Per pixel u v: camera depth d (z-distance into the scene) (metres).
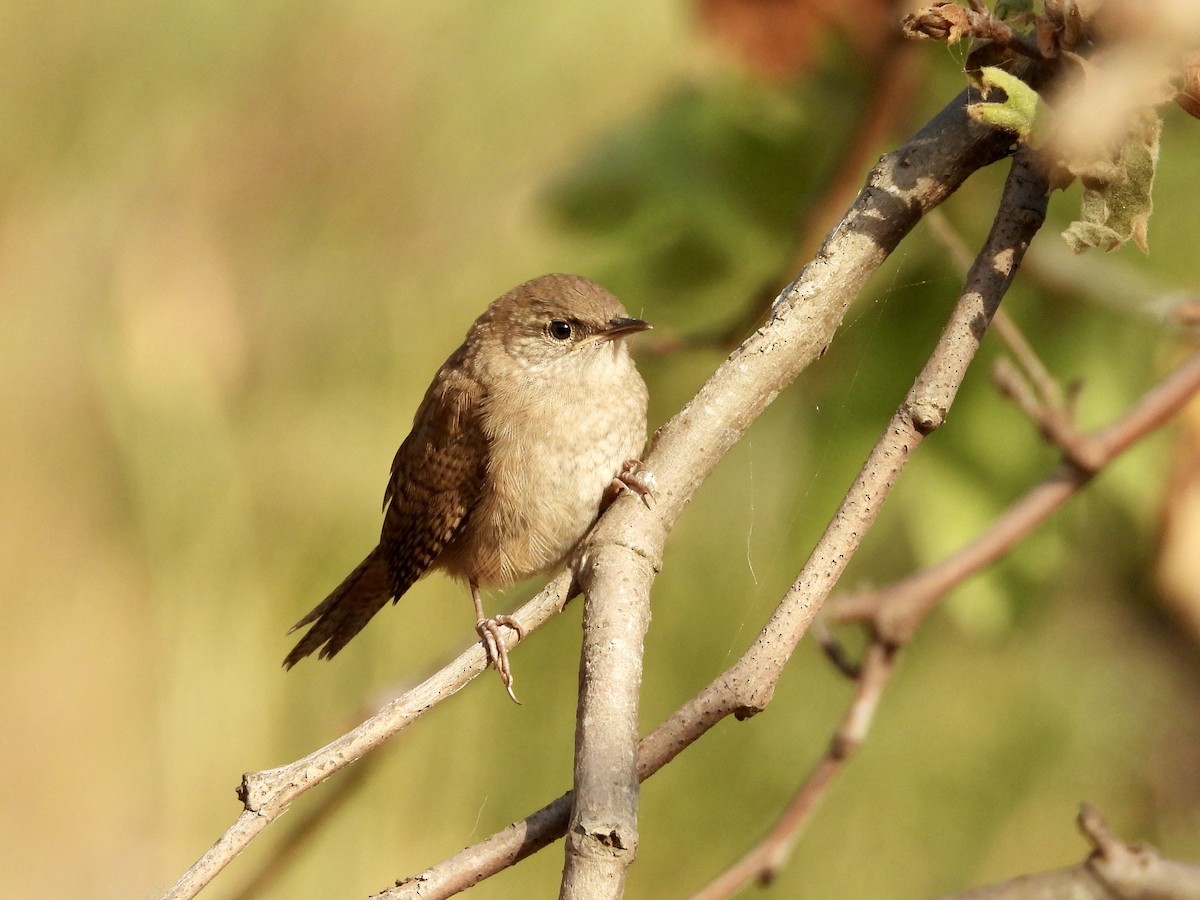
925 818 10.08
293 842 7.13
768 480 8.00
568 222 7.55
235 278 10.92
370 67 10.76
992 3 4.07
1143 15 3.35
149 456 10.45
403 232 10.74
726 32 6.98
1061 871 4.39
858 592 5.89
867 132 6.36
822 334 4.45
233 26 10.95
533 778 9.72
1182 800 10.04
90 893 9.72
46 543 10.48
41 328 10.80
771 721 10.28
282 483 10.41
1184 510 6.98
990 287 3.96
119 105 11.06
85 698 10.19
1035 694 10.12
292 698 9.97
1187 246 6.93
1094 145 3.38
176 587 10.23
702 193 7.34
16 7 11.00
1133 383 6.97
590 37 10.17
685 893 9.98
